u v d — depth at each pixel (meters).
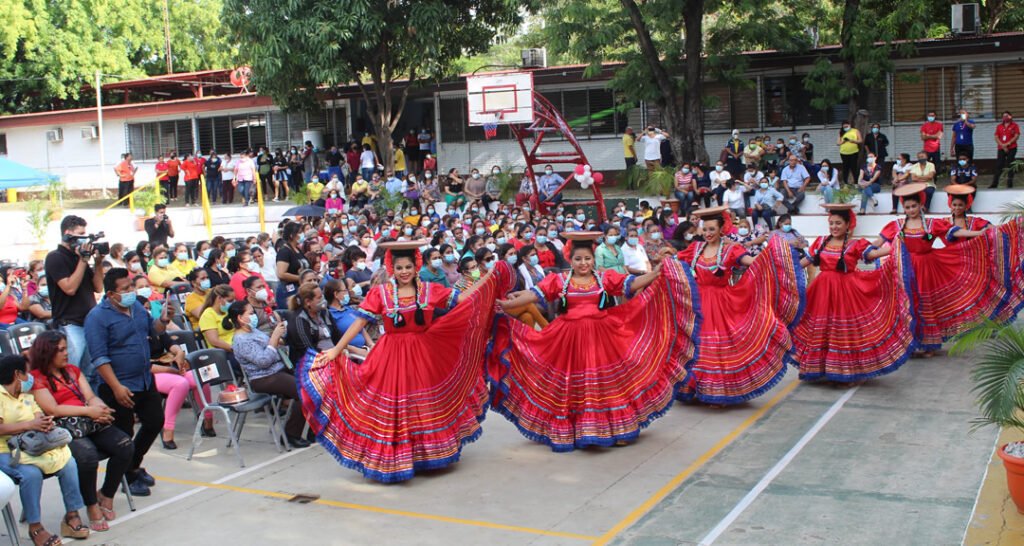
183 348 9.10
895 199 21.16
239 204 27.44
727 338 8.81
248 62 25.75
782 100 26.12
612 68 26.78
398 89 29.38
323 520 6.48
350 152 27.67
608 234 13.64
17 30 35.72
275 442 8.35
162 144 33.31
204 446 8.52
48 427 6.04
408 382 7.20
